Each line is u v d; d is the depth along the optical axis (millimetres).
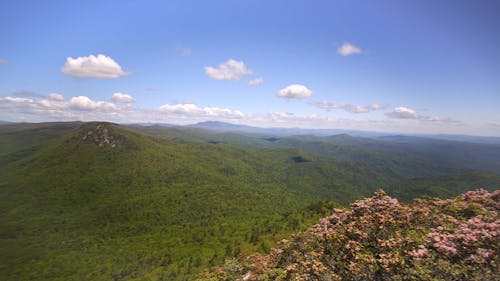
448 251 12188
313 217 97875
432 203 18062
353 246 14695
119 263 122562
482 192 18000
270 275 17078
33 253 132875
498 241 12008
